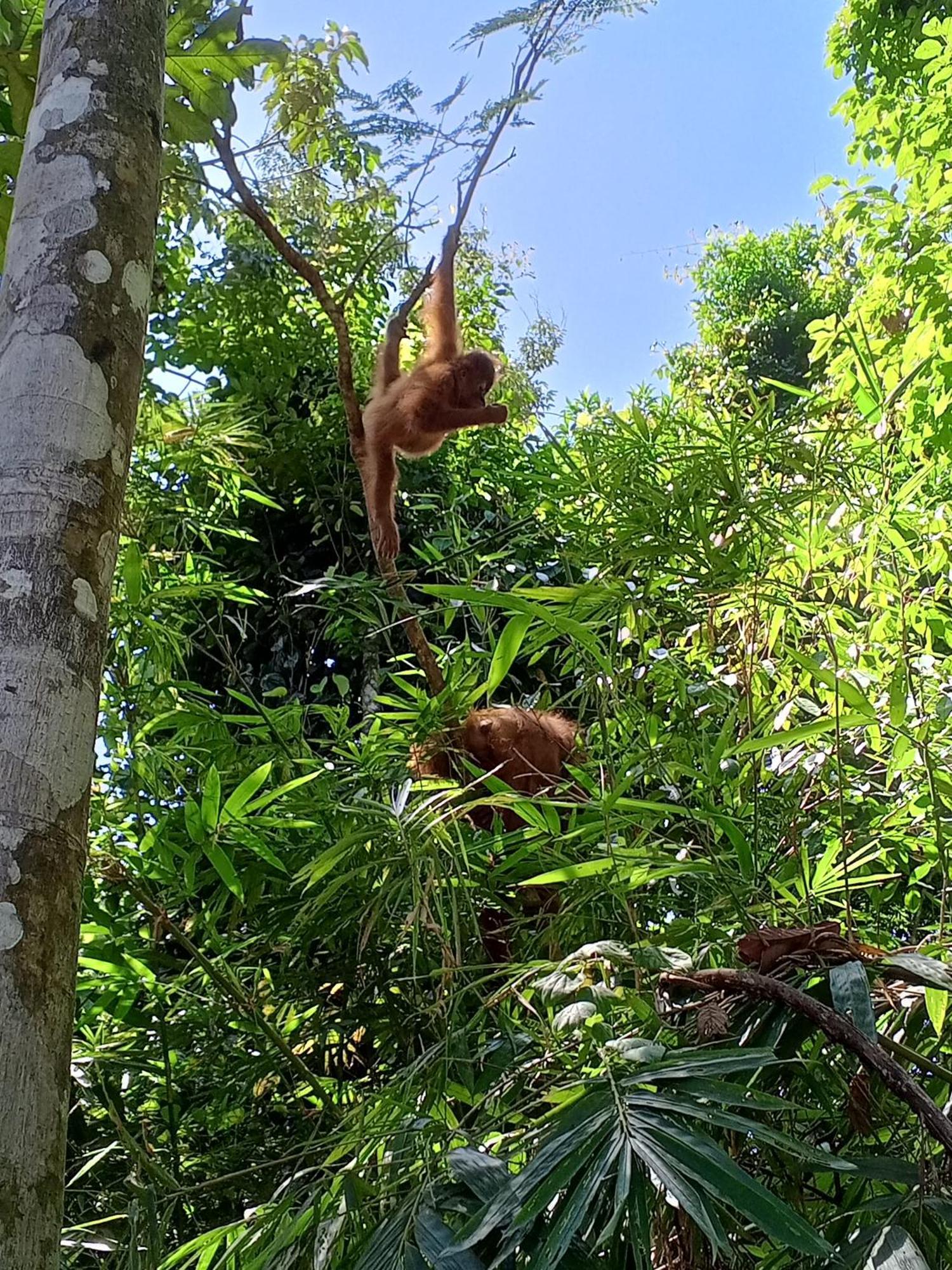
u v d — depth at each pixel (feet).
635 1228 5.11
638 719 9.49
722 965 8.14
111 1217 8.59
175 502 13.08
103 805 10.92
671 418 11.21
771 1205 4.92
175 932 10.05
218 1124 11.18
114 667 11.32
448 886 8.70
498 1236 5.95
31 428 5.48
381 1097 7.47
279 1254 6.86
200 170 13.32
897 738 8.38
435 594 7.81
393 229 12.67
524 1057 7.84
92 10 6.73
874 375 12.26
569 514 13.03
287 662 18.03
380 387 15.42
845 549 10.22
